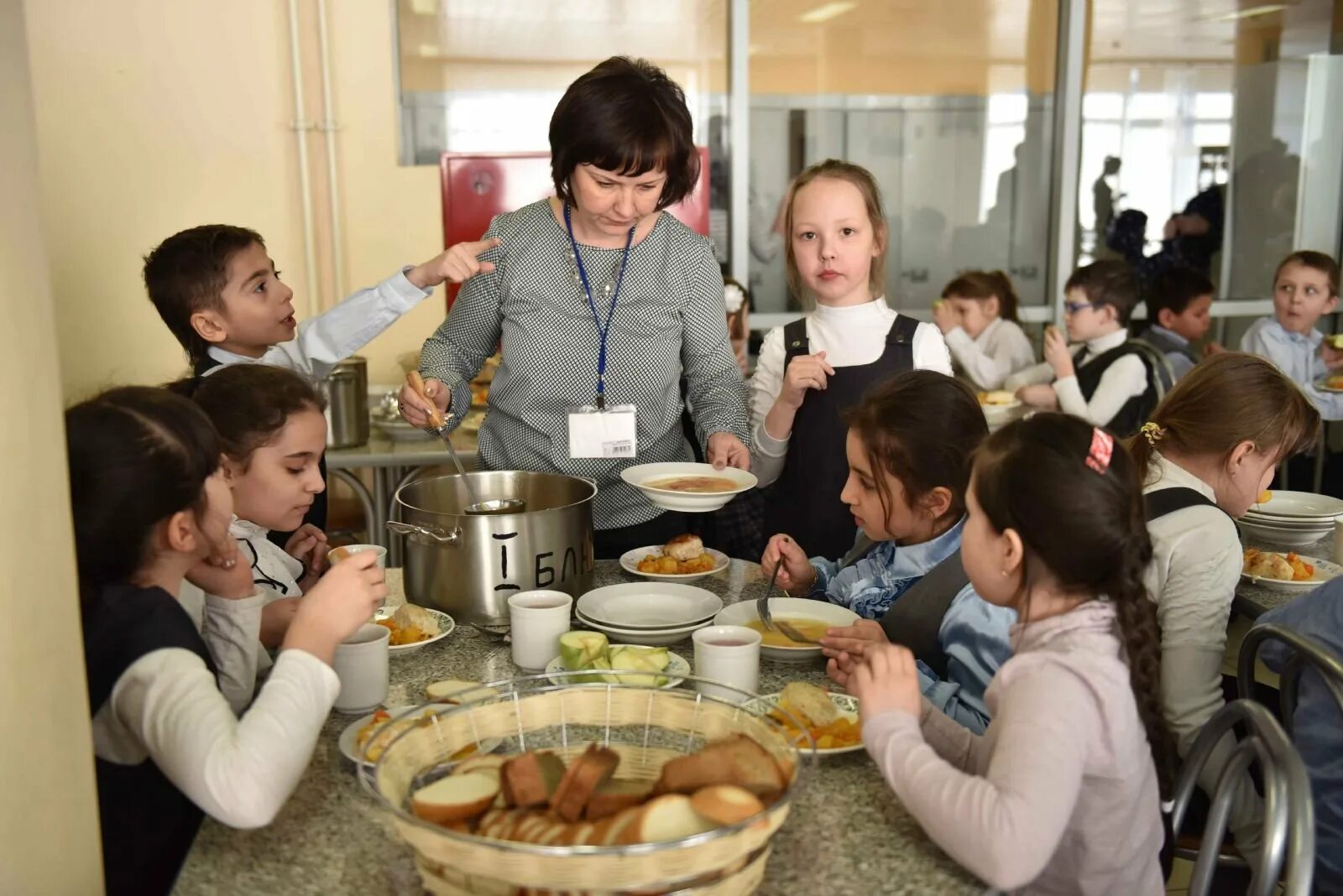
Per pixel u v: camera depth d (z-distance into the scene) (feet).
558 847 2.61
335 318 6.85
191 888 3.11
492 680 4.55
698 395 6.99
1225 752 4.88
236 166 13.43
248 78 13.32
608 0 14.76
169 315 6.92
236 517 5.20
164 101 13.08
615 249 6.59
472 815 3.02
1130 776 3.46
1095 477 3.50
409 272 6.77
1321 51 17.01
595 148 5.79
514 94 14.73
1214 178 17.12
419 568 5.04
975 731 4.25
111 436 3.66
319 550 6.03
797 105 15.70
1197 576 5.04
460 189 12.94
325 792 3.67
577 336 6.62
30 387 2.86
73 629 3.01
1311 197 17.48
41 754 2.93
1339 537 6.57
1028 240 16.81
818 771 3.77
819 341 7.43
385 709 4.23
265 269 6.95
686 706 3.63
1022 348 13.99
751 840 2.75
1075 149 16.51
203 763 3.26
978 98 16.22
